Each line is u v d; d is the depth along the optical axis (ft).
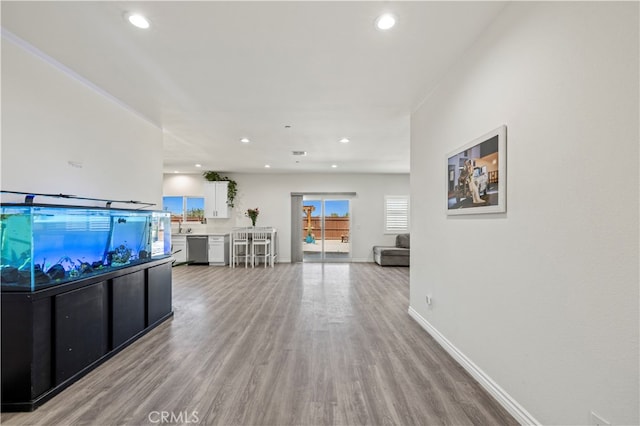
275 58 8.30
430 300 10.60
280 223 29.84
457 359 8.56
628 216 3.94
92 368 8.14
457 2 6.15
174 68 8.78
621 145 4.02
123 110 11.31
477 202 7.41
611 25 4.14
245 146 18.48
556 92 5.06
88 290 8.06
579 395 4.68
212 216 28.48
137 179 12.19
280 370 8.18
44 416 6.28
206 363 8.57
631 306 3.92
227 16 6.52
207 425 5.99
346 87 10.13
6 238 6.57
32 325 6.55
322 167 26.32
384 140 17.03
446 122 9.24
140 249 10.68
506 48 6.35
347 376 7.86
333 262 29.94
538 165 5.48
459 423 6.05
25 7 6.14
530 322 5.72
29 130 7.55
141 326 10.53
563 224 4.94
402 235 28.50
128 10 6.29
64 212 7.42
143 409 6.49
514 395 6.20
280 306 14.34
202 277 21.63
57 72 8.37
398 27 6.97
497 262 6.72
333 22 6.75
